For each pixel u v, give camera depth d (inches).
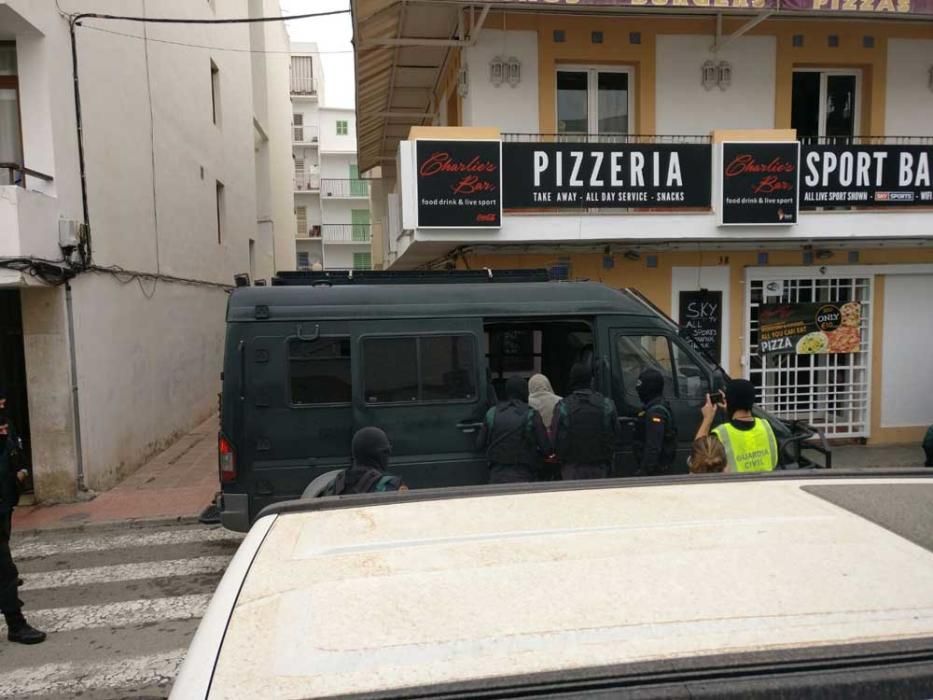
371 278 233.5
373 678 46.1
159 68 437.1
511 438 192.7
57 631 183.9
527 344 305.7
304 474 209.0
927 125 382.3
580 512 75.5
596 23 346.9
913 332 394.9
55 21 301.3
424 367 219.0
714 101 360.5
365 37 370.9
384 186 753.0
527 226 317.1
